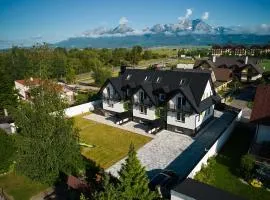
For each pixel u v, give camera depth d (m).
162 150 33.22
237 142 33.62
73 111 48.50
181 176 26.80
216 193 18.28
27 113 24.14
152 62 142.62
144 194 17.92
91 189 22.44
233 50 163.25
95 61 118.00
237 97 58.72
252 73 77.69
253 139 31.73
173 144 34.88
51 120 23.66
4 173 28.31
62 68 90.12
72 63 110.44
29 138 23.59
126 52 145.88
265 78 76.00
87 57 131.00
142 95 41.91
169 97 38.31
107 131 40.25
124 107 45.00
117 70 113.00
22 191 25.47
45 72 26.36
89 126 42.62
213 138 36.19
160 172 26.14
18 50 92.31
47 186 26.09
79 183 23.36
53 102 24.25
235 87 66.62
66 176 25.70
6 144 27.78
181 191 18.59
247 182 24.78
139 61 144.62
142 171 18.33
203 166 26.48
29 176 26.19
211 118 43.12
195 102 37.00
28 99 25.97
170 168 28.80
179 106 37.72
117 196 16.66
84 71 115.81
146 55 157.75
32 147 23.67
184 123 37.75
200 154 31.72
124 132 39.66
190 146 34.06
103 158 31.84
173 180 24.53
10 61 84.81
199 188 18.98
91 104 51.56
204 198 17.75
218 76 71.94
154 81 43.12
